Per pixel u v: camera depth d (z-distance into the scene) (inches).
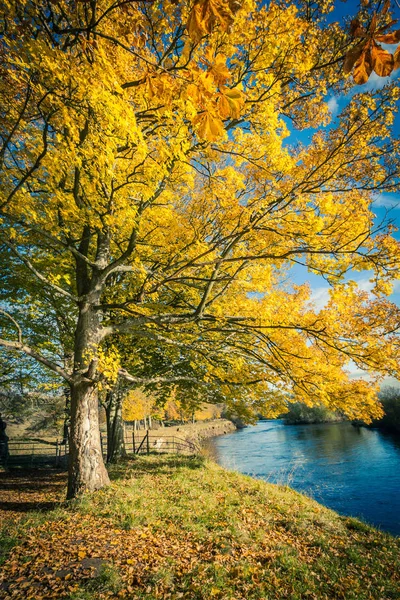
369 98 148.9
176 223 224.4
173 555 176.7
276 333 256.1
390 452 811.4
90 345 266.4
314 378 248.7
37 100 137.9
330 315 220.4
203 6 47.7
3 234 208.1
